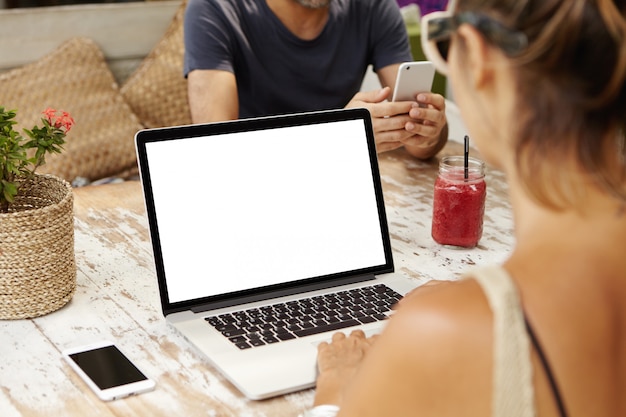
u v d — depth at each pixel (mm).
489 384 591
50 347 1187
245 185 1343
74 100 2717
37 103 2668
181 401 1057
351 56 2316
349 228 1399
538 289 607
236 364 1115
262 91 2252
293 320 1243
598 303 609
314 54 2252
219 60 2133
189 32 2146
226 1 2160
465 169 1537
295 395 1075
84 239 1573
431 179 1938
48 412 1026
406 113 1902
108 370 1113
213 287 1285
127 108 2822
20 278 1241
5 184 1246
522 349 590
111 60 2918
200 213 1301
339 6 2266
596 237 624
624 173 643
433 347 605
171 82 2906
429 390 608
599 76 592
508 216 1733
